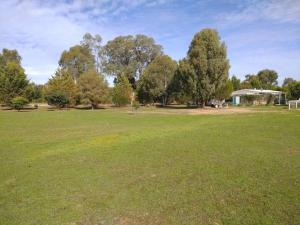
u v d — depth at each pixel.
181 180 7.70
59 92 58.25
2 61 90.12
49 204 6.27
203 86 52.75
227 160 9.73
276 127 18.44
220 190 6.84
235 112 38.44
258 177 7.74
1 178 8.41
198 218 5.43
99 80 60.53
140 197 6.54
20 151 12.75
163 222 5.32
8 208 6.12
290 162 9.29
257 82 104.75
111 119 30.33
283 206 5.82
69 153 11.86
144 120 28.38
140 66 81.94
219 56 52.78
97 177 8.21
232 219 5.34
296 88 63.44
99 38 82.31
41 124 25.48
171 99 70.50
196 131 17.38
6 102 57.72
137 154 11.20
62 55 80.25
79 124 25.22
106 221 5.42
